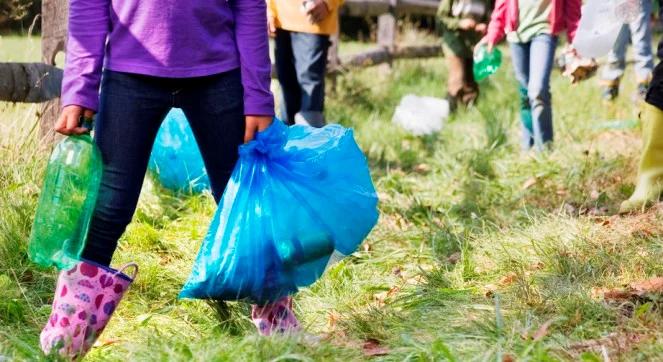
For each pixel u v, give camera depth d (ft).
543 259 16.14
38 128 18.37
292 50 21.02
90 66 13.14
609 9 19.02
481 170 21.84
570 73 21.61
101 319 13.28
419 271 16.60
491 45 23.63
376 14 34.42
